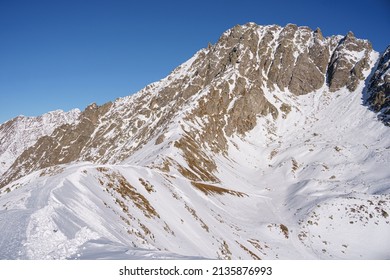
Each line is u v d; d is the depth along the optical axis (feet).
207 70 606.14
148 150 354.33
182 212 167.63
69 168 155.74
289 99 561.84
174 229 142.20
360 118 460.14
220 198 241.35
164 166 269.85
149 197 157.69
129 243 92.27
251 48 628.69
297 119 513.04
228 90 505.66
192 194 211.00
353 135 425.69
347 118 471.62
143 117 609.01
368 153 362.74
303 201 266.16
